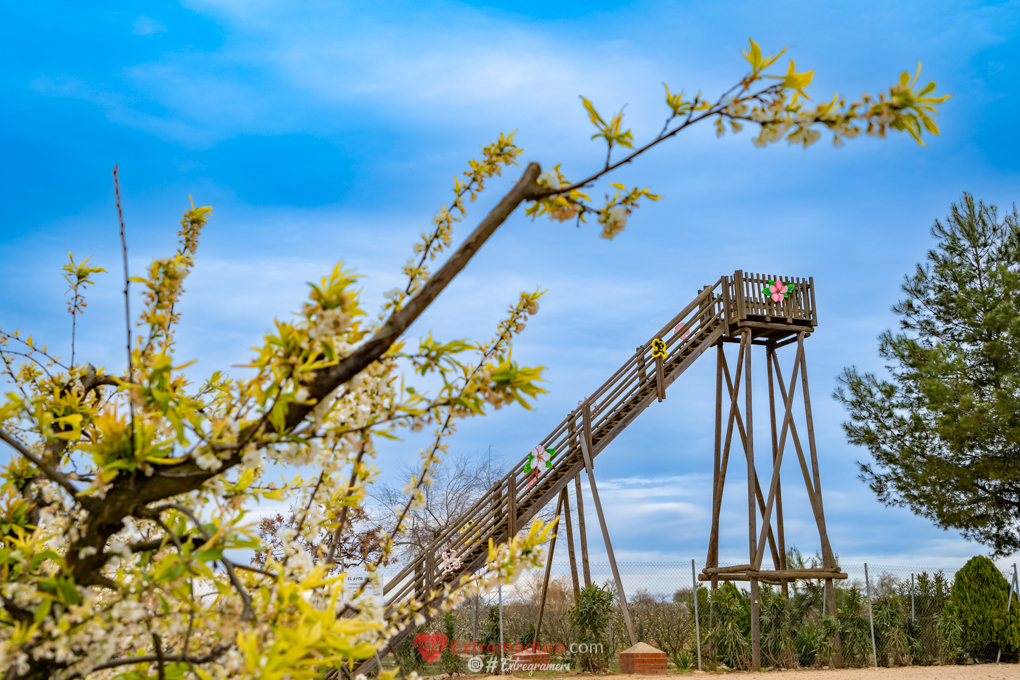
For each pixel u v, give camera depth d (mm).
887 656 12539
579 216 1894
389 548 2592
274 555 2125
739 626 12086
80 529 1661
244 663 1486
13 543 1863
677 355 12531
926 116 1629
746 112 1677
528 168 1806
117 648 1847
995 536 17250
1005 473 16000
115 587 1611
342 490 2268
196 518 1534
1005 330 16891
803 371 13227
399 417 1805
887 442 18219
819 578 12133
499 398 1783
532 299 2914
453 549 9633
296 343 1562
